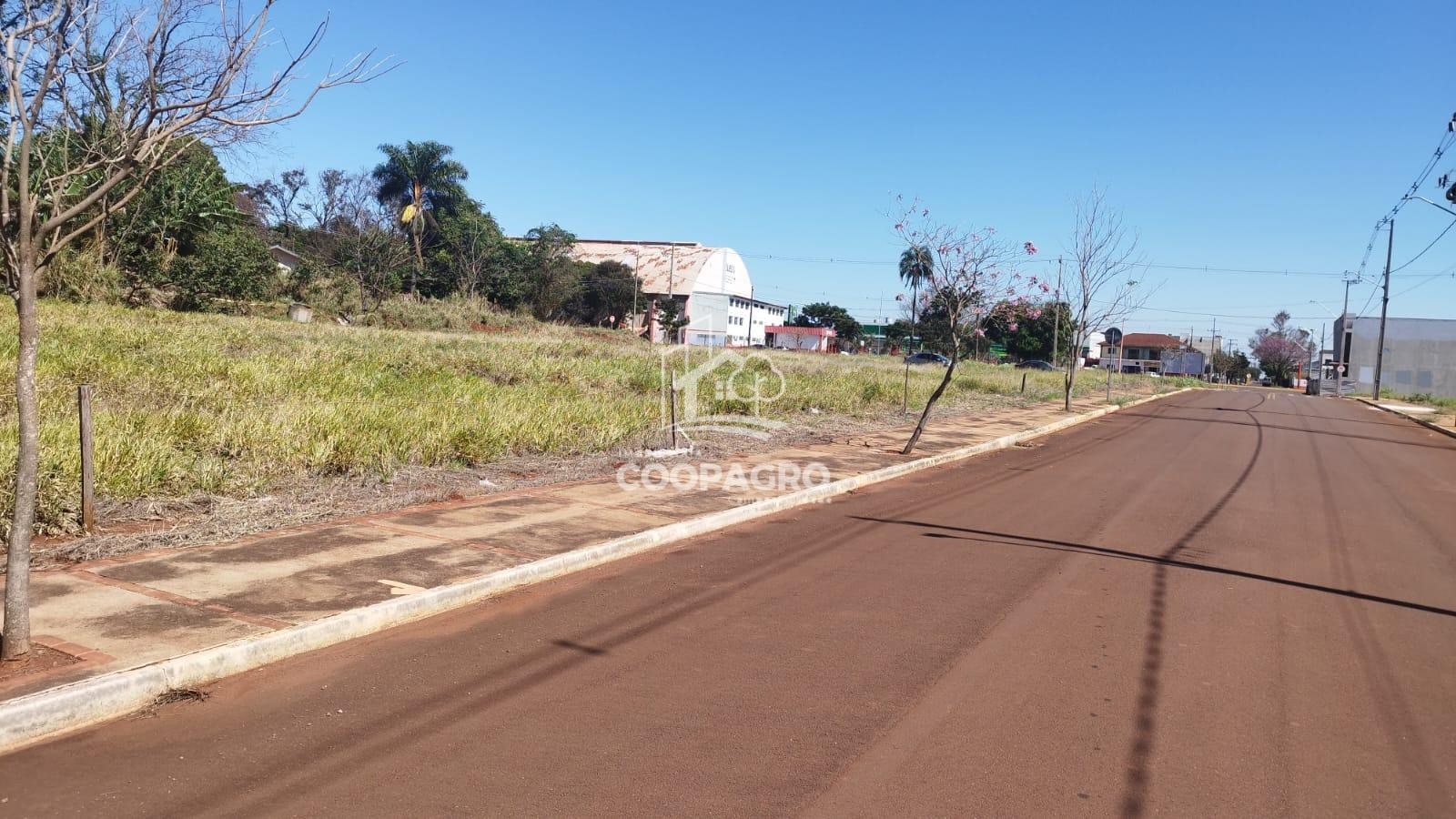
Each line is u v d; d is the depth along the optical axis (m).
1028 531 9.73
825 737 4.50
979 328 16.34
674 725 4.57
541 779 3.96
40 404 10.04
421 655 5.44
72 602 5.65
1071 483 13.44
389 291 49.03
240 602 5.83
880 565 8.01
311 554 7.05
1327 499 12.77
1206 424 26.47
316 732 4.36
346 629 5.64
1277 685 5.37
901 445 16.41
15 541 4.72
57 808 3.58
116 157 4.93
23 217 4.64
